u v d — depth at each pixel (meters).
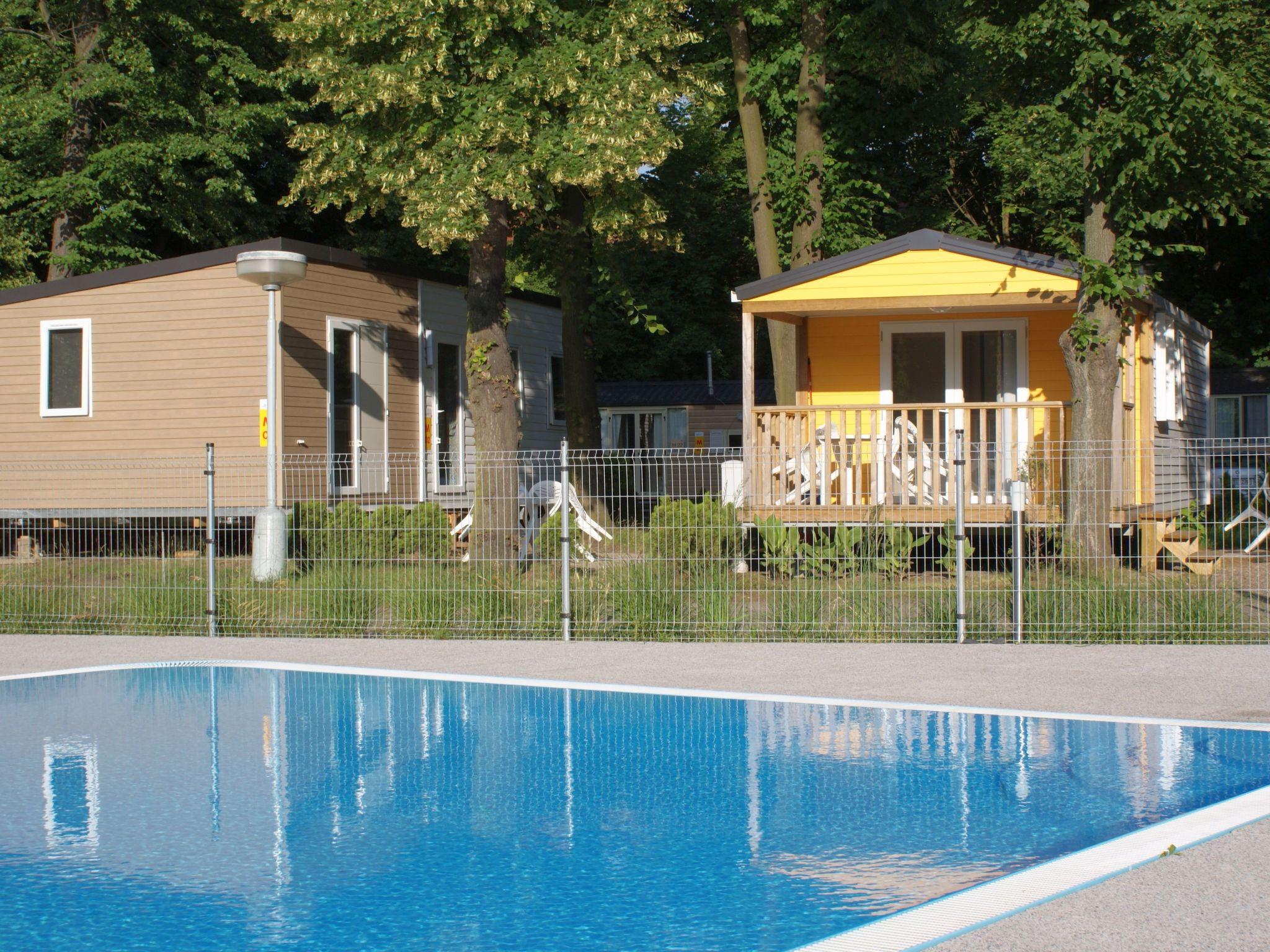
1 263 29.72
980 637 11.58
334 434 18.88
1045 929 4.47
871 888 5.08
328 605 12.80
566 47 16.80
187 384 18.22
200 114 28.88
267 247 17.83
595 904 4.96
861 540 13.28
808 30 23.92
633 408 38.53
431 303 21.17
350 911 4.93
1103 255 15.73
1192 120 15.09
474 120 16.52
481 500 13.38
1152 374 17.97
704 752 7.63
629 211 19.20
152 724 8.66
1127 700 8.91
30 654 11.80
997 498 15.30
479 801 6.59
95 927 4.80
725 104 26.52
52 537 18.88
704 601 12.15
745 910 4.84
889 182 30.59
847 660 10.70
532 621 12.35
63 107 26.47
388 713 8.95
